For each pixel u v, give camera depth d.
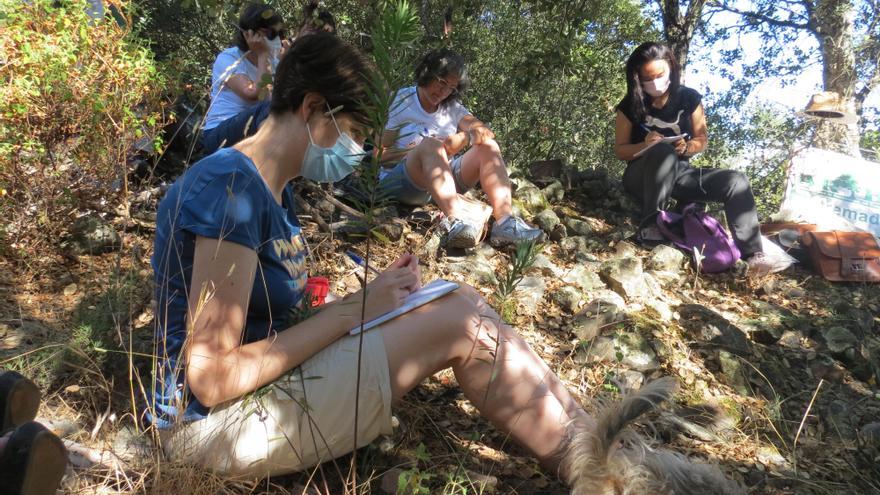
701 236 4.57
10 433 1.63
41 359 2.52
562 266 4.28
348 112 1.99
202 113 4.28
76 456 2.14
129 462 2.18
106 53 3.30
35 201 3.25
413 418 2.71
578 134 12.00
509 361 2.23
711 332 3.67
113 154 3.38
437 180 4.04
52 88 3.13
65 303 3.01
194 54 8.77
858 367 3.77
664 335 3.61
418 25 1.86
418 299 2.21
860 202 5.76
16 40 3.11
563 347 3.40
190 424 2.03
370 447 2.44
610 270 4.04
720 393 3.31
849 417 3.27
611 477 1.99
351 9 6.99
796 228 5.16
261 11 3.61
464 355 2.22
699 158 13.94
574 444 2.08
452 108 4.45
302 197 4.25
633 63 4.92
